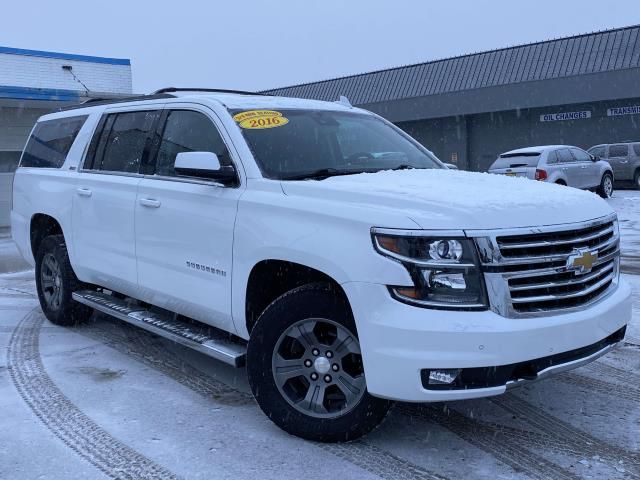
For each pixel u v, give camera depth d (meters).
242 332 4.21
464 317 3.24
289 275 4.08
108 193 5.34
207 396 4.59
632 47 29.95
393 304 3.31
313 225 3.67
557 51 32.72
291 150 4.46
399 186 3.83
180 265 4.59
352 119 5.27
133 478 3.42
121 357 5.50
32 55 20.88
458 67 36.25
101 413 4.28
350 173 4.43
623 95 29.27
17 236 6.97
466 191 3.74
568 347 3.44
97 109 6.04
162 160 4.98
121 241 5.20
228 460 3.60
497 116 35.56
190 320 5.05
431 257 3.29
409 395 3.28
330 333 3.73
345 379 3.67
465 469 3.46
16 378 4.98
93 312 6.57
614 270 4.13
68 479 3.42
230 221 4.14
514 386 3.34
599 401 4.38
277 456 3.64
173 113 5.04
